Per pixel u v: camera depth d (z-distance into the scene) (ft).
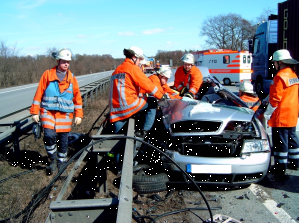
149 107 14.47
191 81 18.80
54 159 14.39
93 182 13.83
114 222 6.61
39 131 14.43
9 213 10.26
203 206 11.64
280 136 14.62
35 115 13.75
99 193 12.55
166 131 13.56
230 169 11.98
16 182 13.33
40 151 18.10
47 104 13.73
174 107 14.79
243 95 17.53
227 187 13.29
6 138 15.76
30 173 14.53
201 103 14.80
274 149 15.01
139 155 14.62
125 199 6.15
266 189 13.25
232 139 12.94
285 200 12.14
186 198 12.37
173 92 17.97
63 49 13.50
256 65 48.93
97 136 11.48
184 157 12.34
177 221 10.50
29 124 17.88
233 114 12.98
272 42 43.75
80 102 14.89
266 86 45.24
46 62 105.40
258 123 13.62
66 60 13.48
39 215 10.09
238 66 74.95
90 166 15.79
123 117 13.57
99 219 6.64
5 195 12.05
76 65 168.66
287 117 14.32
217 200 12.15
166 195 12.67
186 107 14.17
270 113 14.64
